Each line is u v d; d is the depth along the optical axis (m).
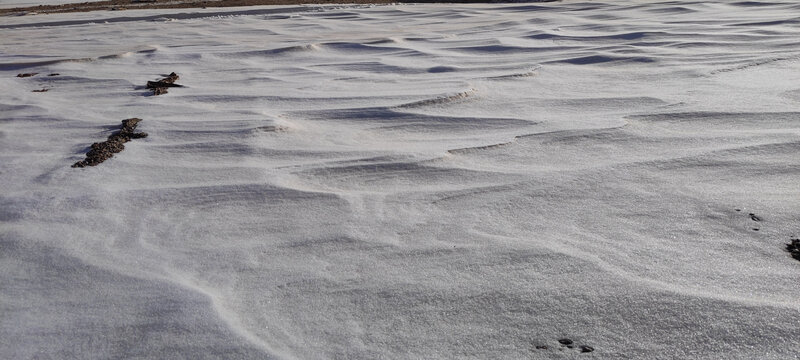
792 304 1.80
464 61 5.92
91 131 3.92
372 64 5.93
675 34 6.62
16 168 3.27
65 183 3.01
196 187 2.88
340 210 2.60
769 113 3.59
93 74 5.93
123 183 2.98
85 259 2.26
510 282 1.99
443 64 5.80
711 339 1.68
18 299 2.03
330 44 7.09
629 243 2.21
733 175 2.75
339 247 2.29
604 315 1.80
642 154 3.07
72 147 3.62
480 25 8.55
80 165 3.25
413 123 3.87
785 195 2.52
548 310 1.84
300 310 1.90
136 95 5.00
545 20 8.54
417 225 2.44
